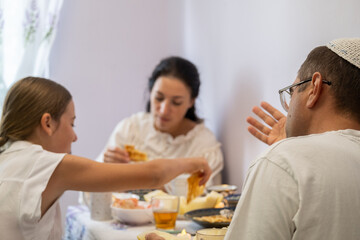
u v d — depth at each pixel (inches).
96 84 111.2
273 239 29.8
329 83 34.2
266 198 30.6
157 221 61.0
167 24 116.3
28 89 51.5
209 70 102.8
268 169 31.4
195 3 109.7
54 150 52.7
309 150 31.2
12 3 101.2
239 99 89.3
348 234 29.1
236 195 72.9
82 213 76.0
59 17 107.7
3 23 99.9
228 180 95.0
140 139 95.8
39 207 44.8
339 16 60.2
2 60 100.6
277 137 51.1
